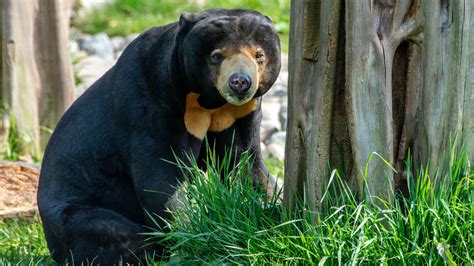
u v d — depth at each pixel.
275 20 26.58
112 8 29.20
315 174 9.61
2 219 13.41
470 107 8.99
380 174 9.27
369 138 9.22
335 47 9.30
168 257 10.45
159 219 10.54
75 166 11.19
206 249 9.74
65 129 11.47
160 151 10.48
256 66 9.84
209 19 9.98
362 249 8.86
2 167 15.29
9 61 17.94
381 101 9.15
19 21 17.98
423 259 8.84
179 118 10.48
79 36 27.20
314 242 9.12
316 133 9.55
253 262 9.23
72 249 10.84
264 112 20.05
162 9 28.98
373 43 9.05
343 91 9.55
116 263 10.63
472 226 8.82
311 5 9.45
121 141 10.80
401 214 8.96
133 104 10.57
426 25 8.98
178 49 10.15
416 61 9.30
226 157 10.98
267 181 11.05
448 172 9.05
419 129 9.30
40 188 11.56
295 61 9.70
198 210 9.94
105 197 11.14
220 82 9.79
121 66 10.84
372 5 9.03
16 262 11.10
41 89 18.47
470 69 8.94
